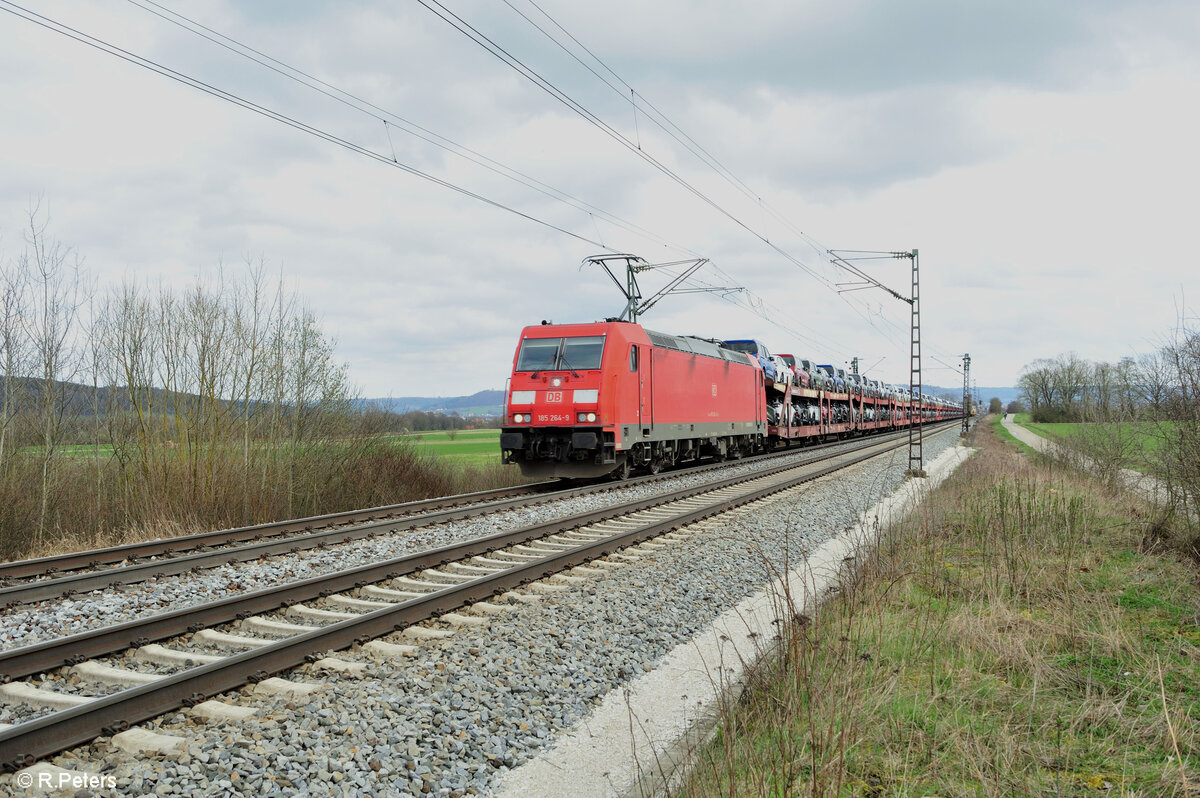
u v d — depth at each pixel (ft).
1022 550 32.37
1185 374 34.65
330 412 56.75
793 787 12.91
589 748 16.63
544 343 64.69
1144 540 35.09
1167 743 15.02
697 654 23.18
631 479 67.87
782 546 38.86
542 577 30.35
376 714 16.98
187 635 22.74
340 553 35.32
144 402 46.42
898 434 211.00
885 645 21.06
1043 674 18.65
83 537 41.16
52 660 19.74
